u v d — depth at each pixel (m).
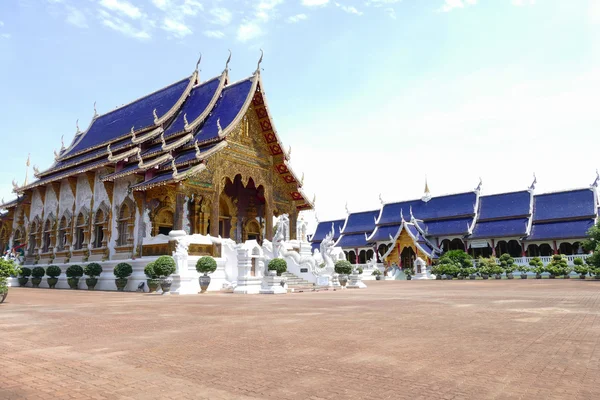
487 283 32.34
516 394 4.51
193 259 23.03
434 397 4.43
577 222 50.59
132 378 5.27
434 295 18.84
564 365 5.71
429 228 59.00
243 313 11.90
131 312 12.37
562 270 41.59
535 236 51.47
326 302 15.38
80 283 28.12
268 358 6.27
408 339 7.68
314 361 6.06
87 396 4.60
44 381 5.18
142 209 26.33
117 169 28.38
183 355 6.52
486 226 55.56
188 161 26.02
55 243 33.38
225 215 32.31
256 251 21.56
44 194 35.88
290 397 4.49
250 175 30.55
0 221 43.41
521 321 9.92
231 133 29.17
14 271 16.11
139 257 25.58
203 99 32.31
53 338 8.10
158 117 32.59
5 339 8.03
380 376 5.25
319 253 29.33
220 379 5.19
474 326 9.18
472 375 5.26
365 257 65.69
